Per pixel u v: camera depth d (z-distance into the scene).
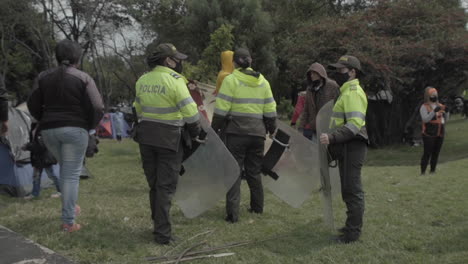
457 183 7.17
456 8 15.45
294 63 15.11
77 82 4.21
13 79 26.78
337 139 3.92
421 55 13.28
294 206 5.36
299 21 28.84
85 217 5.00
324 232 4.60
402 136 16.20
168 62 4.34
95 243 4.09
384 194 6.35
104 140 21.55
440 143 8.48
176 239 4.30
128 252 3.94
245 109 4.98
